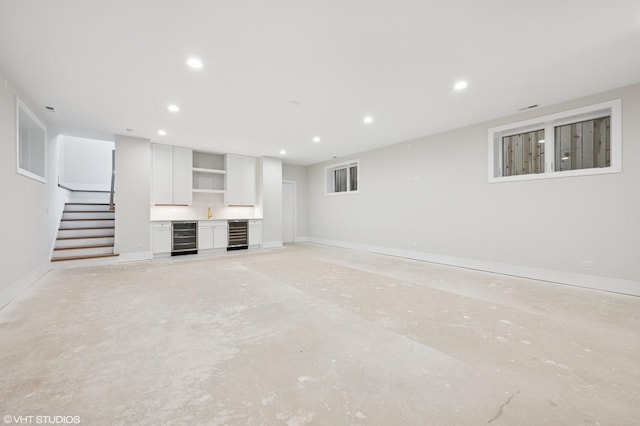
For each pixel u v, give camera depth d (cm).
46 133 477
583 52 284
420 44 270
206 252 698
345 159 809
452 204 546
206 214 750
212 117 472
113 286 387
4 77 317
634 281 352
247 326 253
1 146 308
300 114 461
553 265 418
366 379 173
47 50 277
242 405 149
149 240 606
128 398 155
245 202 789
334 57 293
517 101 407
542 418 141
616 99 366
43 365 188
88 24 238
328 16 230
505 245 470
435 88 365
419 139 606
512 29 248
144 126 521
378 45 271
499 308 301
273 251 740
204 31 250
